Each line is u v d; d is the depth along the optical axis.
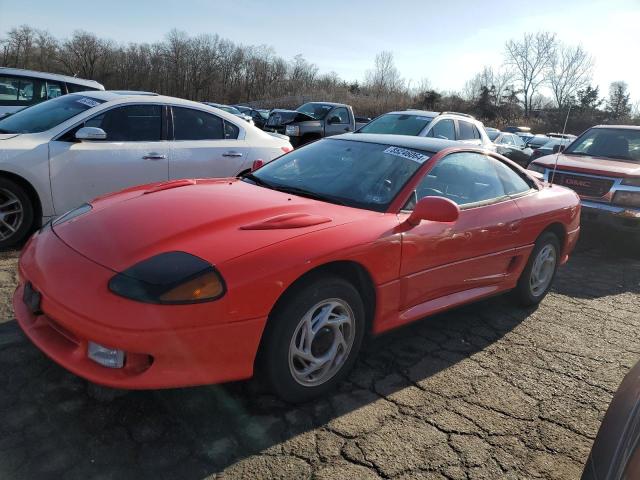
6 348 3.03
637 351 3.82
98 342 2.22
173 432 2.45
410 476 2.29
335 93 61.91
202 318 2.26
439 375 3.20
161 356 2.22
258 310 2.39
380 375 3.14
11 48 71.31
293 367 2.62
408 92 61.00
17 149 4.64
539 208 4.24
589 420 2.87
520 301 4.42
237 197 3.13
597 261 6.54
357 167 3.61
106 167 5.13
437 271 3.33
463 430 2.66
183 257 2.38
